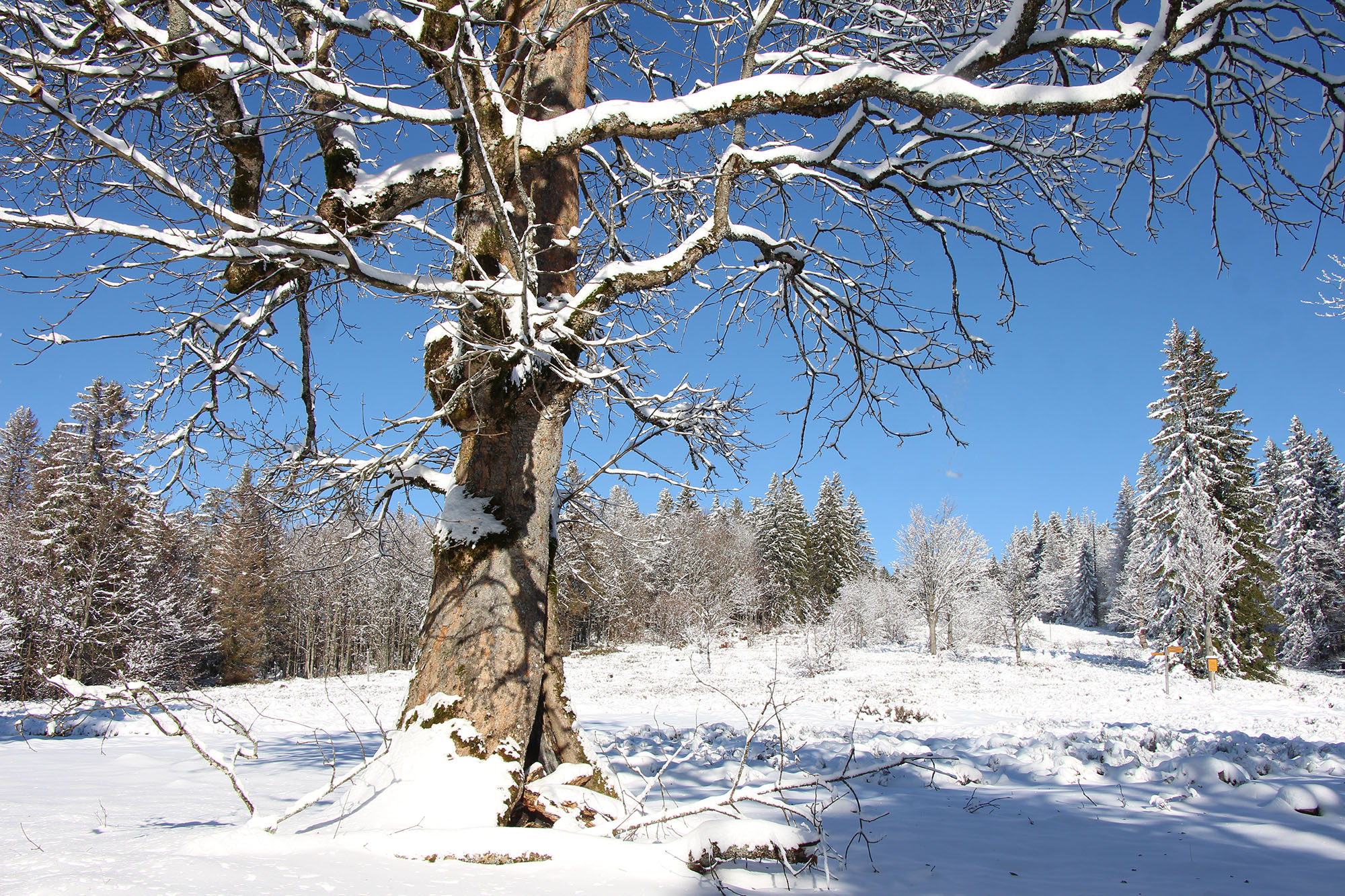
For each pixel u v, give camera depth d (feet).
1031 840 14.56
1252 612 97.91
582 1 19.79
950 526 144.46
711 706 61.05
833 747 29.50
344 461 17.35
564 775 16.01
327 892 8.87
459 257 17.04
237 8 12.82
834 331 23.39
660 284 17.53
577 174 19.69
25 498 97.40
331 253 14.51
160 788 21.20
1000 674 101.24
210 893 8.40
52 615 71.36
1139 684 87.56
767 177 24.95
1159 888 11.25
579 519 24.14
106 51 16.24
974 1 21.58
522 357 15.44
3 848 11.30
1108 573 248.93
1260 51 16.21
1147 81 15.07
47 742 36.35
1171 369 106.11
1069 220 22.34
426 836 11.55
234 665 95.25
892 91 16.30
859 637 157.89
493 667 15.39
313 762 28.14
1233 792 17.76
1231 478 100.78
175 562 79.00
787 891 11.21
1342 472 147.13
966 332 23.48
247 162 17.40
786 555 183.32
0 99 12.92
